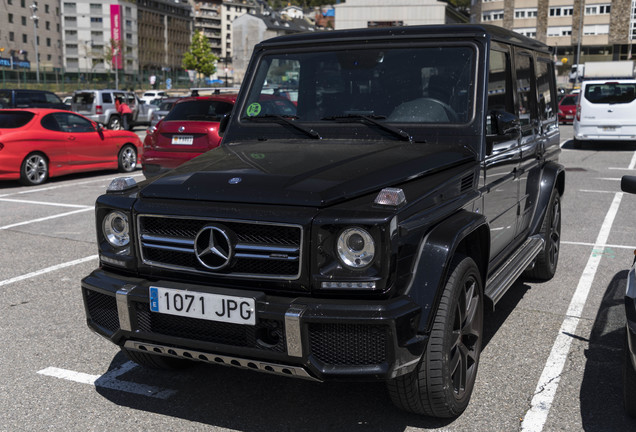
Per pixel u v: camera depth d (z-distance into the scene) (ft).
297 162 10.80
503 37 13.83
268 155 11.40
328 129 12.78
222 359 9.73
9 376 12.91
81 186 40.73
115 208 10.56
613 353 13.73
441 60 12.66
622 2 270.87
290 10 640.17
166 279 10.25
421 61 12.77
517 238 16.55
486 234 11.64
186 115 33.47
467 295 10.96
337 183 9.75
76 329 15.55
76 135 44.42
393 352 8.93
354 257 9.09
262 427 10.75
